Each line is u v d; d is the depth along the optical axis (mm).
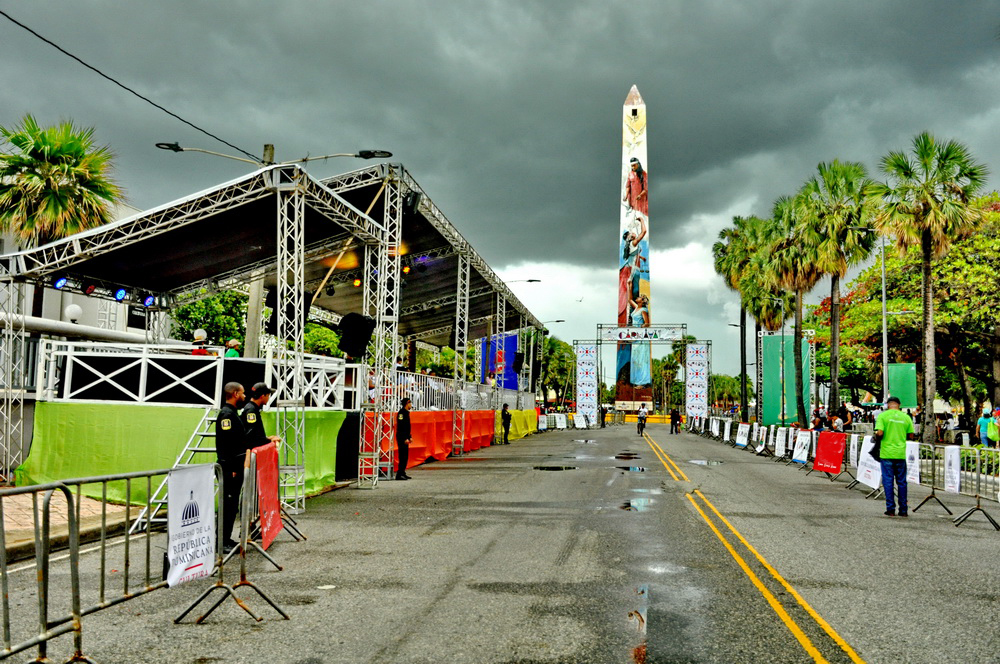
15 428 13359
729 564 7719
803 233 32219
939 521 11383
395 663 4703
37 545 4312
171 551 5141
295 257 12852
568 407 102438
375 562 7785
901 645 5102
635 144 96750
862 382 56656
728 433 38906
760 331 43469
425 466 20828
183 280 17469
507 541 9016
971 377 50438
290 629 5430
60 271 15062
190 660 4766
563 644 5078
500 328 37906
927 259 26062
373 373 17938
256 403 8680
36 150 18188
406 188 17719
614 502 12781
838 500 13828
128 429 11445
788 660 4777
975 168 25188
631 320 94812
